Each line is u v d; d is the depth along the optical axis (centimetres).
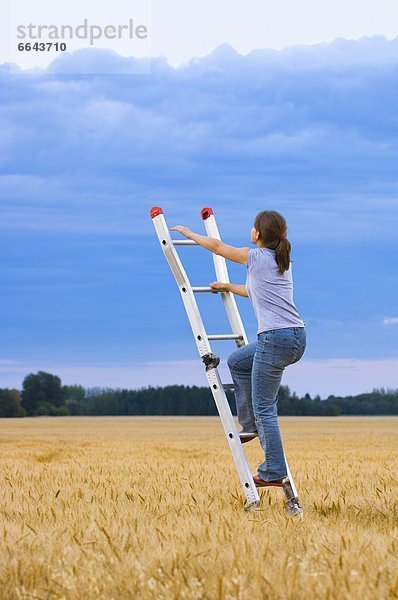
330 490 955
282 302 753
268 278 753
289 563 491
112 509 770
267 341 748
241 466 785
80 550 538
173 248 810
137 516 724
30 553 551
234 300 830
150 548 559
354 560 500
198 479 1088
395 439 3203
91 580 460
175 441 2994
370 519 725
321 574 456
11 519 743
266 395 765
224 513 726
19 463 1541
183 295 808
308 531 632
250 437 802
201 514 720
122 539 596
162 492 942
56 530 651
